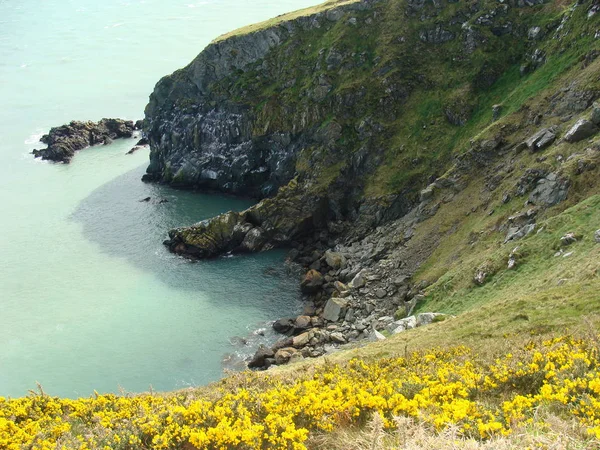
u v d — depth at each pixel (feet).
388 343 124.16
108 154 403.34
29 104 468.34
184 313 227.40
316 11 345.92
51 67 546.67
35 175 366.22
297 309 230.07
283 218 284.41
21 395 181.06
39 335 213.66
